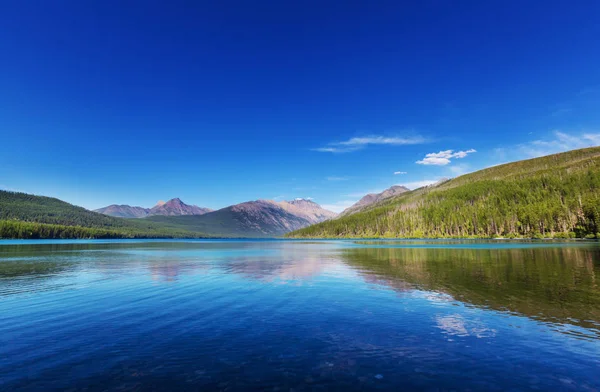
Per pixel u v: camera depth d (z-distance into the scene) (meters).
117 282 35.88
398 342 16.44
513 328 18.48
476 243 131.00
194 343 16.48
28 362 14.23
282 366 13.70
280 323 19.83
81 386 12.05
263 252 97.12
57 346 16.17
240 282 35.41
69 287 32.72
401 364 13.84
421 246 116.56
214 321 20.36
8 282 36.12
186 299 26.78
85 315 21.97
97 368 13.58
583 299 25.31
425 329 18.42
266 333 17.95
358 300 25.84
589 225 144.38
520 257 60.62
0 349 15.77
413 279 36.22
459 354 14.88
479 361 14.12
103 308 23.88
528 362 14.00
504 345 15.94
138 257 74.12
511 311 22.06
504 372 13.06
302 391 11.53
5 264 56.38
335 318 20.78
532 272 39.94
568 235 152.88
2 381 12.43
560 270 41.50
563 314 21.22
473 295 27.19
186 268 49.97
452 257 64.38
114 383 12.24
